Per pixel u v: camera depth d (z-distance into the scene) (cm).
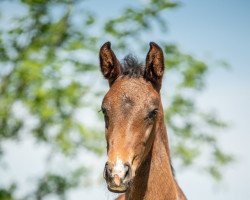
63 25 1828
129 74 673
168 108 1884
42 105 1672
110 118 637
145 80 669
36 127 1823
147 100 641
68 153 1777
